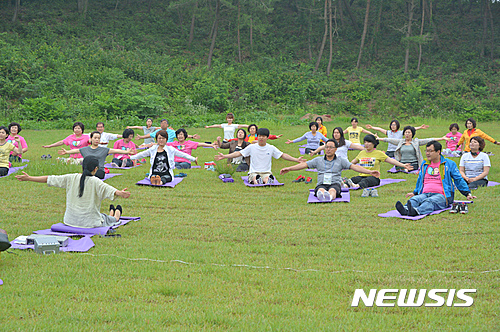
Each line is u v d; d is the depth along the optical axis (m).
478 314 3.94
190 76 35.72
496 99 35.72
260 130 10.20
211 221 7.21
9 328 3.52
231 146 12.64
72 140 12.55
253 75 38.09
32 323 3.61
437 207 7.64
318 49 46.16
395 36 47.31
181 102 32.38
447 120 32.47
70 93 28.86
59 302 4.04
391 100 36.66
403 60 43.50
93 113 26.66
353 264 5.20
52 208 7.80
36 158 13.55
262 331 3.57
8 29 37.47
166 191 9.46
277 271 4.95
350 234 6.43
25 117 25.56
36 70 30.27
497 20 49.84
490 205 7.84
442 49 45.12
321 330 3.60
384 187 9.95
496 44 45.06
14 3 43.31
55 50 33.91
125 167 12.41
